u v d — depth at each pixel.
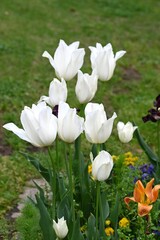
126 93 2.75
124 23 3.95
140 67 3.14
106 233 1.30
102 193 1.30
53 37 3.46
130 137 1.31
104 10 4.20
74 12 4.07
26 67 2.94
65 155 1.34
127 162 1.63
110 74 1.33
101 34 3.62
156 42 3.60
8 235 1.53
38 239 1.38
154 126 2.28
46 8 4.04
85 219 1.40
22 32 3.46
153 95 2.75
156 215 1.33
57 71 1.28
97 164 1.10
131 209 1.39
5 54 3.09
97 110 1.10
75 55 1.25
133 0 4.50
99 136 1.12
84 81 1.23
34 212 1.36
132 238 1.35
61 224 1.12
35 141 1.10
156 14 4.24
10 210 1.70
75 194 1.42
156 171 1.46
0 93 2.57
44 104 1.14
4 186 1.81
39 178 1.89
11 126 1.11
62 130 1.09
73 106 2.45
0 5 3.94
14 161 1.98
